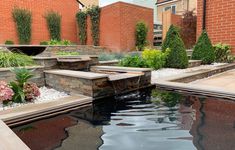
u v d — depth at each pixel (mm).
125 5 11875
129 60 6281
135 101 3648
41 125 2676
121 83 4094
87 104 3475
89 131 2420
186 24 12055
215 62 8195
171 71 6324
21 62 4668
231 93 3537
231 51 7961
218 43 8133
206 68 6531
